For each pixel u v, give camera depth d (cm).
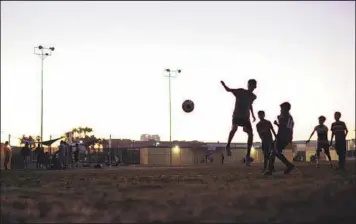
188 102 1249
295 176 935
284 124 1059
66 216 488
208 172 1325
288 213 492
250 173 1202
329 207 522
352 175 942
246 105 902
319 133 1653
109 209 509
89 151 4528
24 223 477
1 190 699
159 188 673
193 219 461
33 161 3238
